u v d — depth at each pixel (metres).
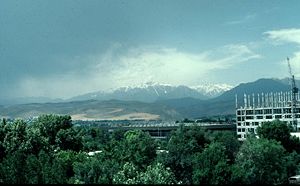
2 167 106.25
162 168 113.00
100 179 105.19
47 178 101.31
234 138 178.38
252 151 137.50
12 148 142.00
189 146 128.75
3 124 148.75
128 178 108.94
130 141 151.25
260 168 136.38
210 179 113.12
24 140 145.75
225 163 115.19
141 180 105.81
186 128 186.00
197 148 140.88
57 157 133.38
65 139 187.00
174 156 126.44
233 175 114.81
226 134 183.75
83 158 134.38
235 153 170.38
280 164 141.12
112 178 109.19
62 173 104.81
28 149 143.00
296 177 152.50
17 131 146.62
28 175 102.81
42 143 149.38
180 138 138.00
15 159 106.50
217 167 113.69
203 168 115.19
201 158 117.62
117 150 143.00
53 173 102.00
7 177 104.25
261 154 136.62
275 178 137.88
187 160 125.06
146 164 134.12
